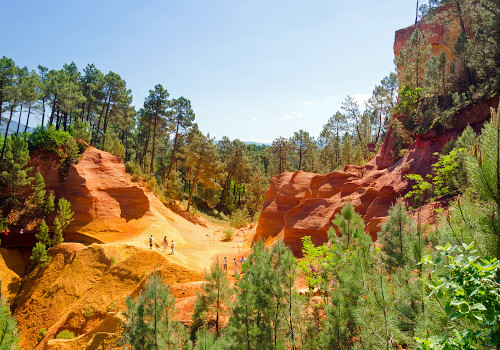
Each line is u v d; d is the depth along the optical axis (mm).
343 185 33719
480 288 3297
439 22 40312
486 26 30125
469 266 3363
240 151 79938
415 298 6473
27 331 27109
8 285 32875
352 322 8438
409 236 8117
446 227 4508
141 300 11695
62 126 67312
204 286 15656
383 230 8969
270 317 11078
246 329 10992
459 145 19688
